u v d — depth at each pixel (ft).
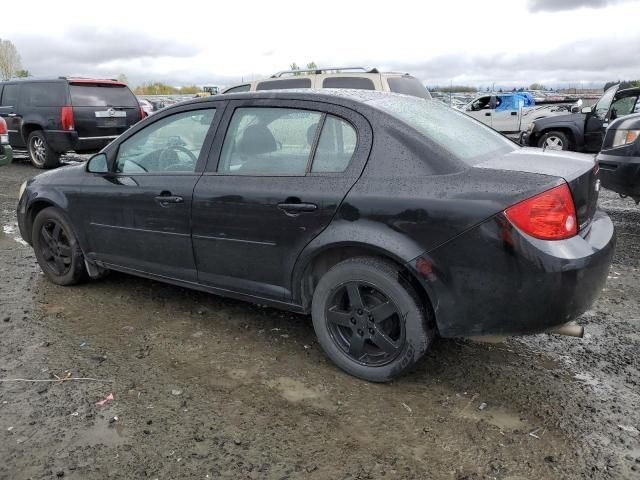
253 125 11.51
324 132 10.65
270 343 12.06
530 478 7.91
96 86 39.93
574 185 9.12
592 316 13.62
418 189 9.44
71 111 38.11
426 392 10.16
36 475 7.91
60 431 8.87
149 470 8.02
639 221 23.70
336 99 10.71
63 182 14.66
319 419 9.29
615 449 8.54
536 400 9.89
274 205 10.74
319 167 10.56
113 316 13.43
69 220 14.62
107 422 9.13
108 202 13.55
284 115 11.16
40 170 40.01
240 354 11.56
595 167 10.28
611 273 16.70
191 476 7.91
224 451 8.45
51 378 10.49
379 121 10.14
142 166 13.19
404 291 9.69
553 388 10.30
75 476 7.89
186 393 10.03
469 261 9.07
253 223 11.10
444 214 9.13
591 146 41.81
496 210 8.81
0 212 25.55
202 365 11.08
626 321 13.33
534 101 71.46
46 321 13.10
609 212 25.72
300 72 31.42
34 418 9.21
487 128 12.68
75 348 11.73
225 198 11.41
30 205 15.46
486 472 8.04
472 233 8.96
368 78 29.30
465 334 9.50
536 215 8.71
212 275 12.21
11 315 13.42
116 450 8.45
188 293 14.93
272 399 9.87
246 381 10.48
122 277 16.19
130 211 13.12
